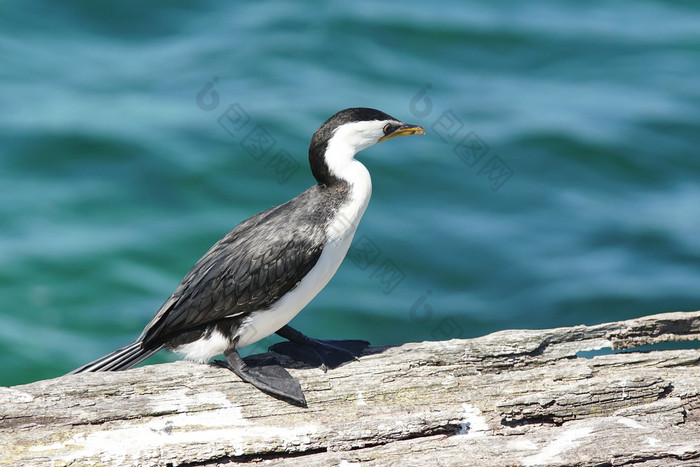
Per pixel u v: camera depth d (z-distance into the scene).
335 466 6.30
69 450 6.23
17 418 6.44
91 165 19.02
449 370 7.36
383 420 6.61
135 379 6.89
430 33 25.58
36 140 19.47
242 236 7.36
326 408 6.86
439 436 6.66
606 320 15.29
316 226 7.12
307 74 23.03
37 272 16.09
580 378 7.23
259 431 6.54
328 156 7.33
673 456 6.43
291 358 7.47
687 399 7.11
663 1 29.36
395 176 19.17
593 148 20.50
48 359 14.41
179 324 7.09
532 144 20.67
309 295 7.32
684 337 7.93
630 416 6.86
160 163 19.08
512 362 7.52
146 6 26.00
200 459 6.33
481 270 16.64
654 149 20.77
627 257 17.00
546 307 15.67
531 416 6.86
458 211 18.39
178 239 17.25
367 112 7.44
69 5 25.42
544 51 25.55
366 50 24.64
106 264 16.52
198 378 7.02
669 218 18.33
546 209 18.59
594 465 6.36
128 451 6.26
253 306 7.06
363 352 7.60
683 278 16.36
